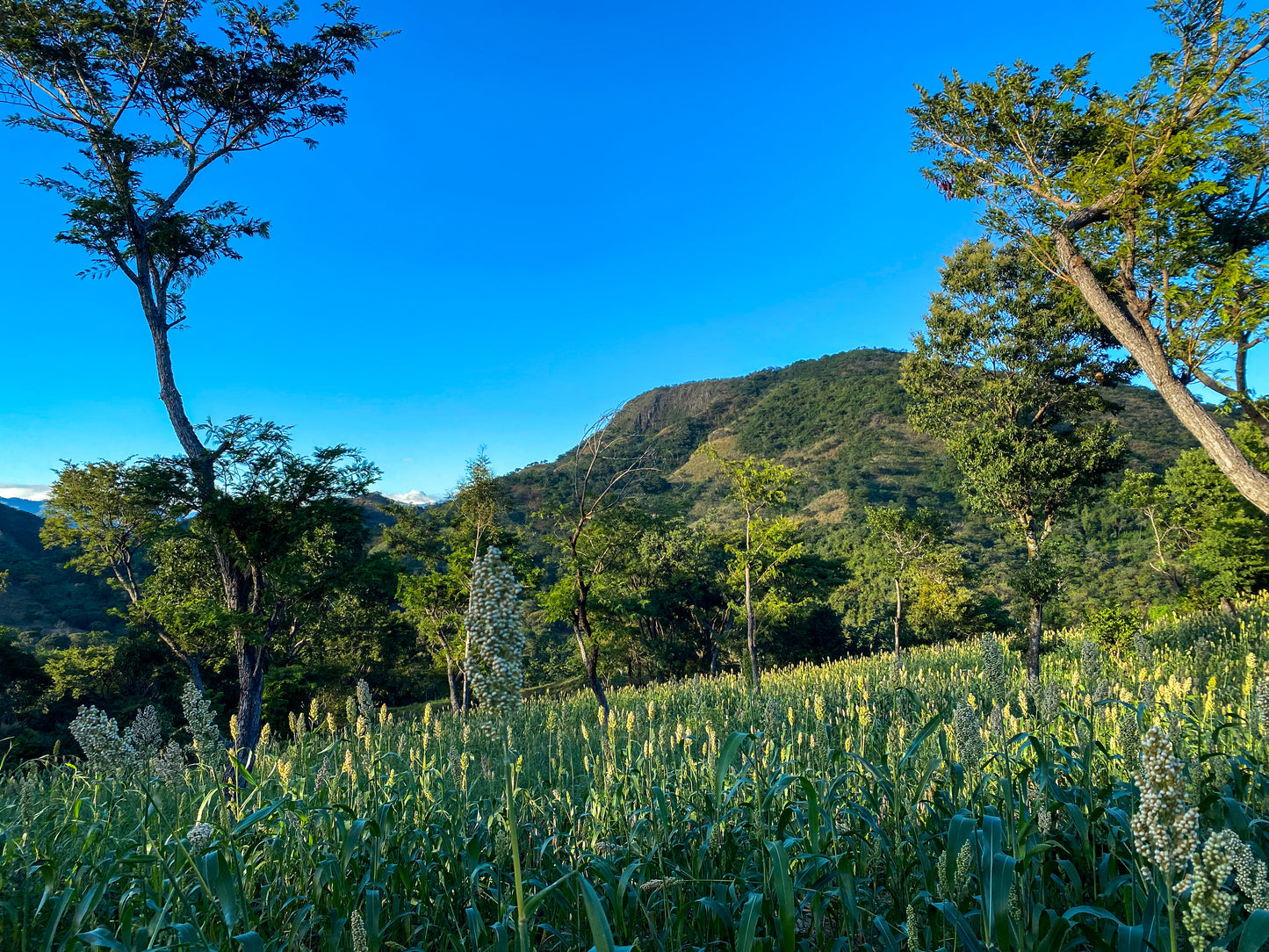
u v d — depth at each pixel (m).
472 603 3.07
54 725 31.30
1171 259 14.27
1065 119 15.16
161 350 16.31
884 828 4.43
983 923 3.23
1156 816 1.99
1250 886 1.92
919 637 44.94
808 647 46.84
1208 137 13.30
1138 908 3.18
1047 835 3.92
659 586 44.09
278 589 15.97
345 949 3.91
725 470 21.12
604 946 2.50
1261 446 26.86
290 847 4.82
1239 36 12.59
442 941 4.28
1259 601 26.39
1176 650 16.06
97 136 15.45
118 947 3.28
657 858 4.56
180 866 4.23
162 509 15.52
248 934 3.37
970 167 17.48
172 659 32.59
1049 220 16.14
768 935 3.59
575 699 22.58
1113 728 5.94
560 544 19.31
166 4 16.02
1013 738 4.68
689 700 17.55
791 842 4.00
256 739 15.08
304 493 15.80
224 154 18.27
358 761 8.19
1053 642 24.03
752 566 21.44
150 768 4.50
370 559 17.67
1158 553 37.62
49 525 26.67
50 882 3.87
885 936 3.46
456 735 11.40
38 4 14.79
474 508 23.97
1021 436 23.83
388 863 4.59
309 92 18.23
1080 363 23.61
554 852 5.00
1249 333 13.83
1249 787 4.66
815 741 6.64
